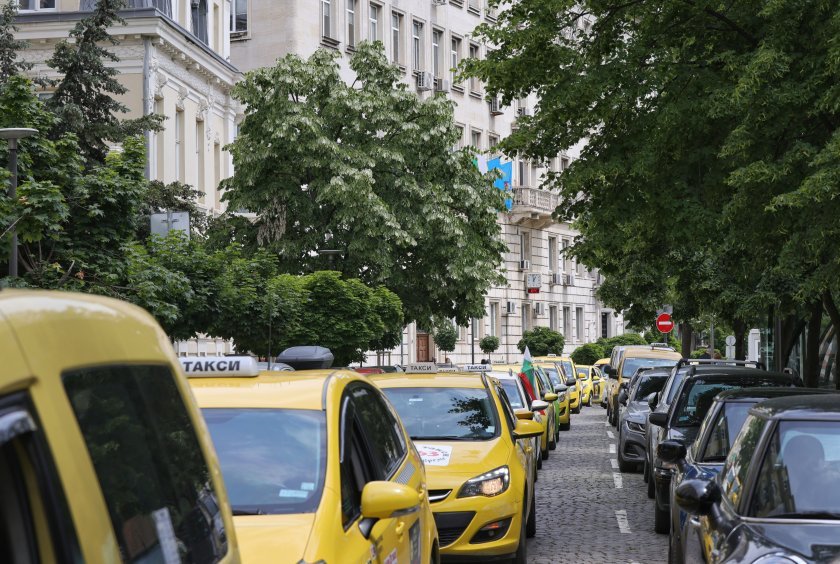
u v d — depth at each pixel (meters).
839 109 14.54
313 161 34.88
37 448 2.15
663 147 17.61
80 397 2.39
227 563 3.05
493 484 10.48
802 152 14.48
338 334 30.83
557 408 28.09
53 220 16.72
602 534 13.91
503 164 62.91
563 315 71.69
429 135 37.16
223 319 24.34
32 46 35.09
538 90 18.56
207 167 40.47
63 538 2.16
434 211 36.34
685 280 29.59
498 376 20.17
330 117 36.25
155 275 19.94
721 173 17.34
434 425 11.57
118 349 2.68
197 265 23.73
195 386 6.38
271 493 5.43
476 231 38.81
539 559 12.12
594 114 17.83
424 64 58.62
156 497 2.68
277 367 12.05
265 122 35.28
